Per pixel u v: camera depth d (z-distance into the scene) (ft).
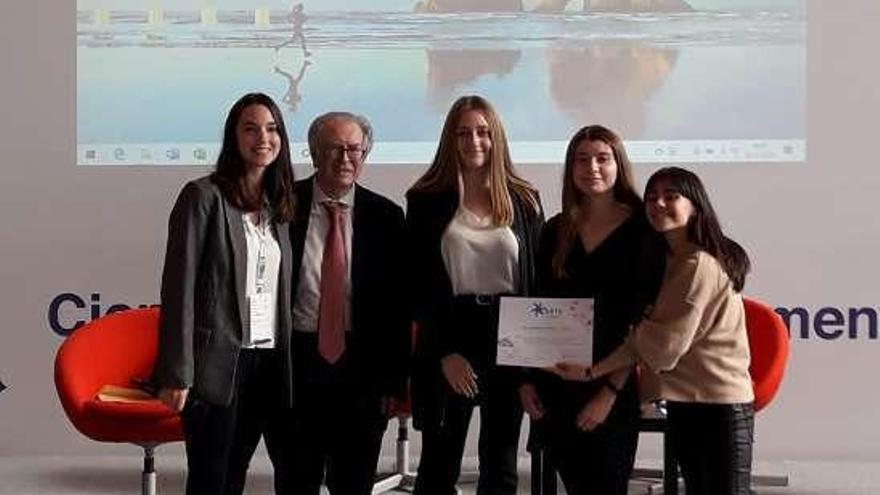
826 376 18.44
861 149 18.30
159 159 18.71
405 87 18.54
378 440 12.44
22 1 18.71
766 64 18.33
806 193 18.37
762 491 16.49
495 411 12.01
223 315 11.06
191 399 11.07
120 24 18.70
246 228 11.29
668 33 18.35
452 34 18.47
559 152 18.44
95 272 18.79
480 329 11.77
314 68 18.58
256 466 18.08
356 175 12.27
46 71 18.76
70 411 14.80
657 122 18.40
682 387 10.77
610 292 11.17
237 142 11.28
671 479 13.62
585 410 11.13
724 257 10.81
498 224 11.81
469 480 17.17
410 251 12.10
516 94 18.47
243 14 18.62
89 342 15.76
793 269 18.40
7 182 18.83
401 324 12.27
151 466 15.10
